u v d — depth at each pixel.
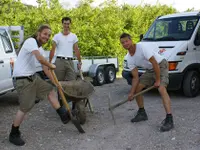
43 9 11.55
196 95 7.16
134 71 4.91
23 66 4.22
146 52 4.61
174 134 4.50
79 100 5.07
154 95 7.32
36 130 4.87
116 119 5.37
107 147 4.15
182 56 6.73
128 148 4.10
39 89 4.32
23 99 4.20
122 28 13.18
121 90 8.20
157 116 5.45
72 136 4.59
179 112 5.70
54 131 4.82
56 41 5.86
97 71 8.93
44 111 6.04
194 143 4.16
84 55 11.92
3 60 6.21
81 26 11.82
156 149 4.04
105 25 12.37
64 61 5.85
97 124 5.12
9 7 12.34
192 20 7.38
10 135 4.31
